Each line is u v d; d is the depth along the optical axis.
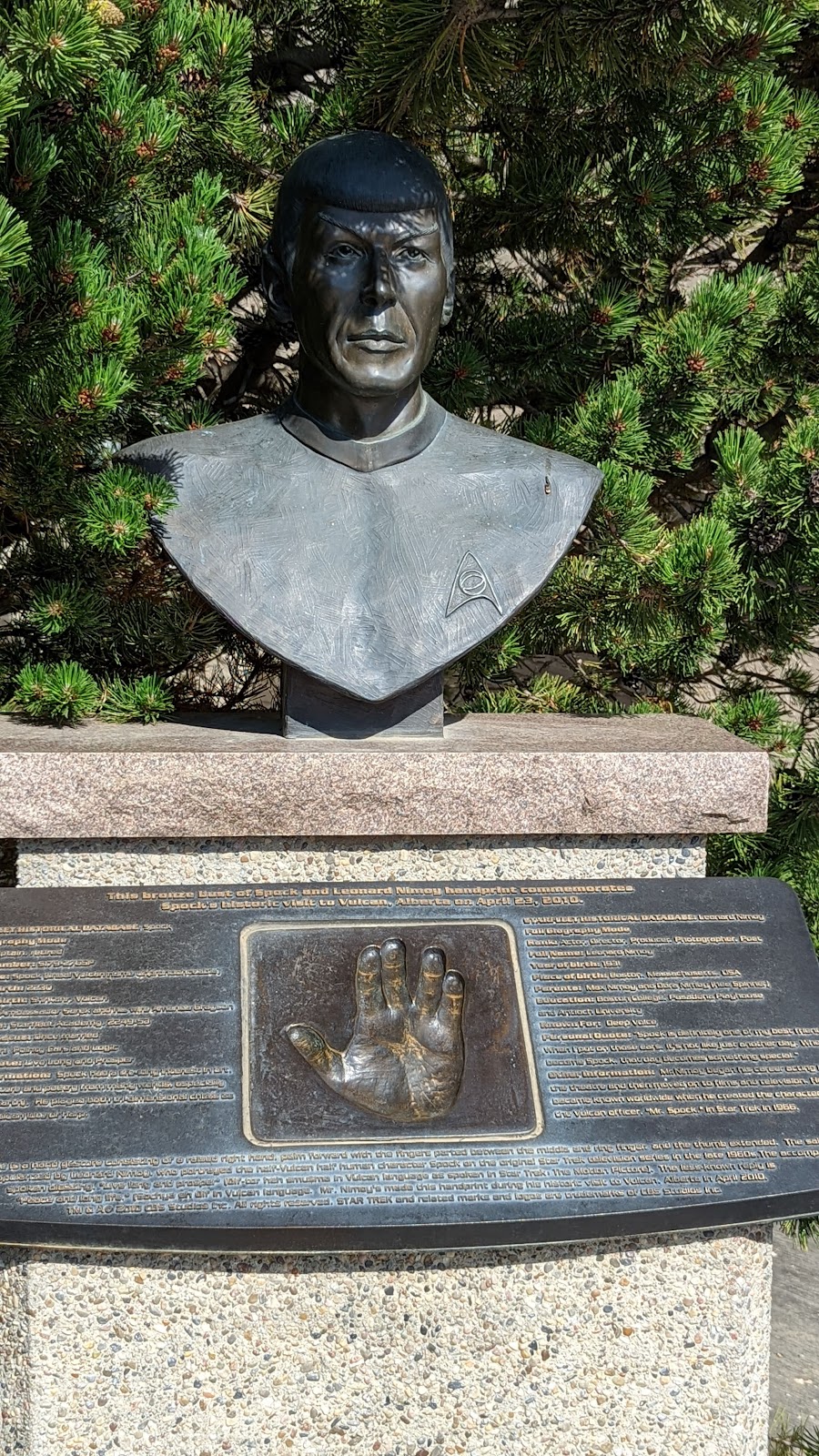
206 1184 2.87
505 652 4.43
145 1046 3.01
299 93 4.97
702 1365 3.16
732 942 3.27
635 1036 3.13
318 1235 2.86
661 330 4.41
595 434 4.21
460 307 4.80
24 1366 3.00
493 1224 2.89
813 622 4.62
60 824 3.19
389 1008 3.12
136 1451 3.04
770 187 4.36
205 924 3.16
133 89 3.75
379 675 3.35
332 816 3.24
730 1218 2.98
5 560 4.11
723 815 3.34
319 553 3.42
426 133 4.63
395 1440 3.12
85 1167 2.87
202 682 4.86
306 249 3.39
